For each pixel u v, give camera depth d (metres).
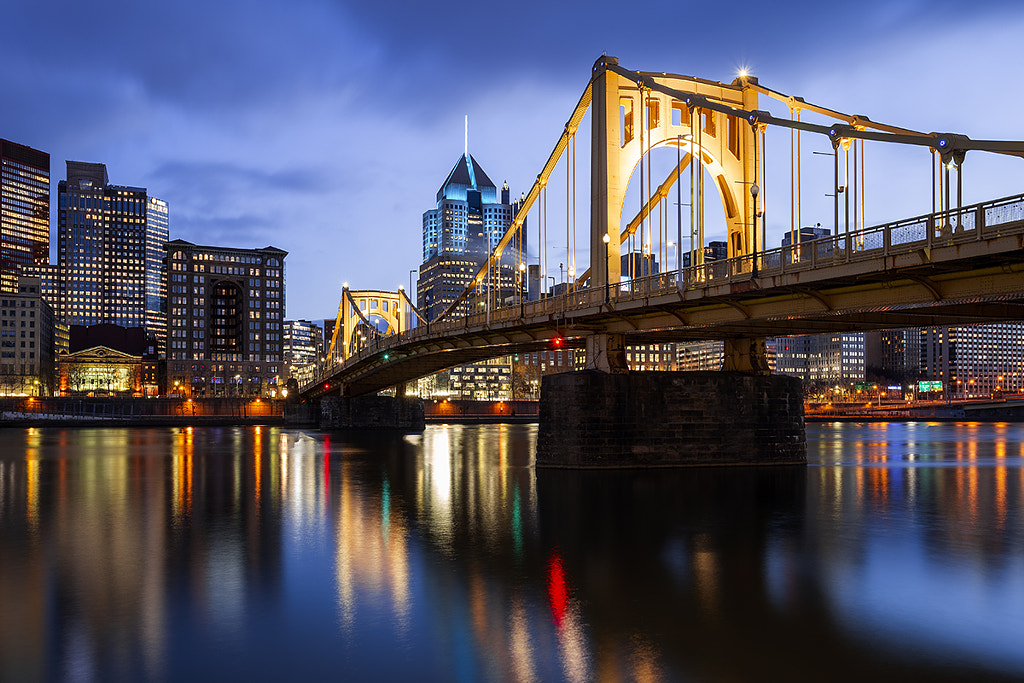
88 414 167.38
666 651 17.77
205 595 22.36
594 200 53.12
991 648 17.91
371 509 37.97
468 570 25.20
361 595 22.34
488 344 69.94
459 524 33.44
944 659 17.22
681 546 28.77
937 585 23.23
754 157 54.38
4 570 25.34
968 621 19.84
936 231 30.34
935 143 30.28
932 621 19.81
